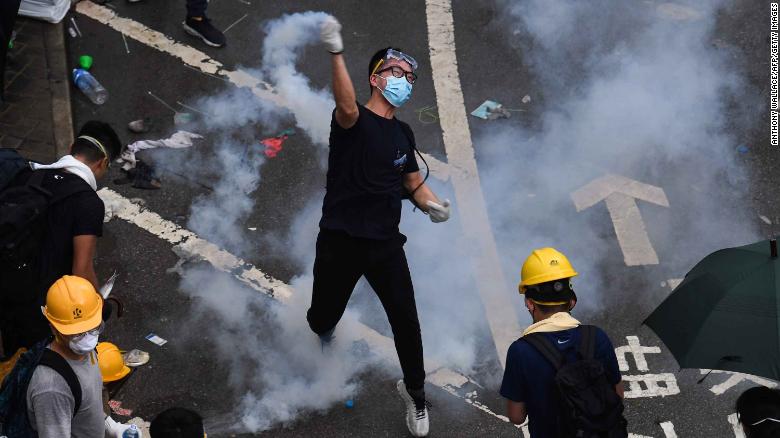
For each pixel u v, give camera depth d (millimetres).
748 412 7875
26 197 9695
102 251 13977
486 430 11570
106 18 19047
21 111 16469
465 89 17656
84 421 8617
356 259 10562
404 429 11586
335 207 10539
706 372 12227
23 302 9852
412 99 17375
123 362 11430
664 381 12148
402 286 10758
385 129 10266
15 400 8289
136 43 18438
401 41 18859
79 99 17062
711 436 11469
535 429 8766
